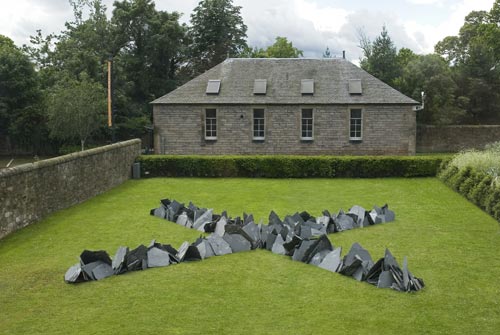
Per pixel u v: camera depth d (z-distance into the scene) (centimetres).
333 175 2291
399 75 4747
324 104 2928
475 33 5700
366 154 2977
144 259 898
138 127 3972
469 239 1121
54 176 1431
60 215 1399
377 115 2948
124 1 4516
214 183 2108
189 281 831
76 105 3303
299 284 815
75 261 955
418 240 1113
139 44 4512
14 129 3803
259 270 888
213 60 5144
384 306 723
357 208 1303
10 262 946
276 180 2205
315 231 1066
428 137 4128
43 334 637
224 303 737
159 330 648
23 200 1244
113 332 642
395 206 1543
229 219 1165
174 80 4675
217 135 3006
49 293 779
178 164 2338
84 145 3747
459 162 1995
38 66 4838
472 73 4956
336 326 658
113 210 1480
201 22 5188
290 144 2994
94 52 4172
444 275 864
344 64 3123
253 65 3152
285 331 644
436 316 690
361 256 873
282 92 2989
